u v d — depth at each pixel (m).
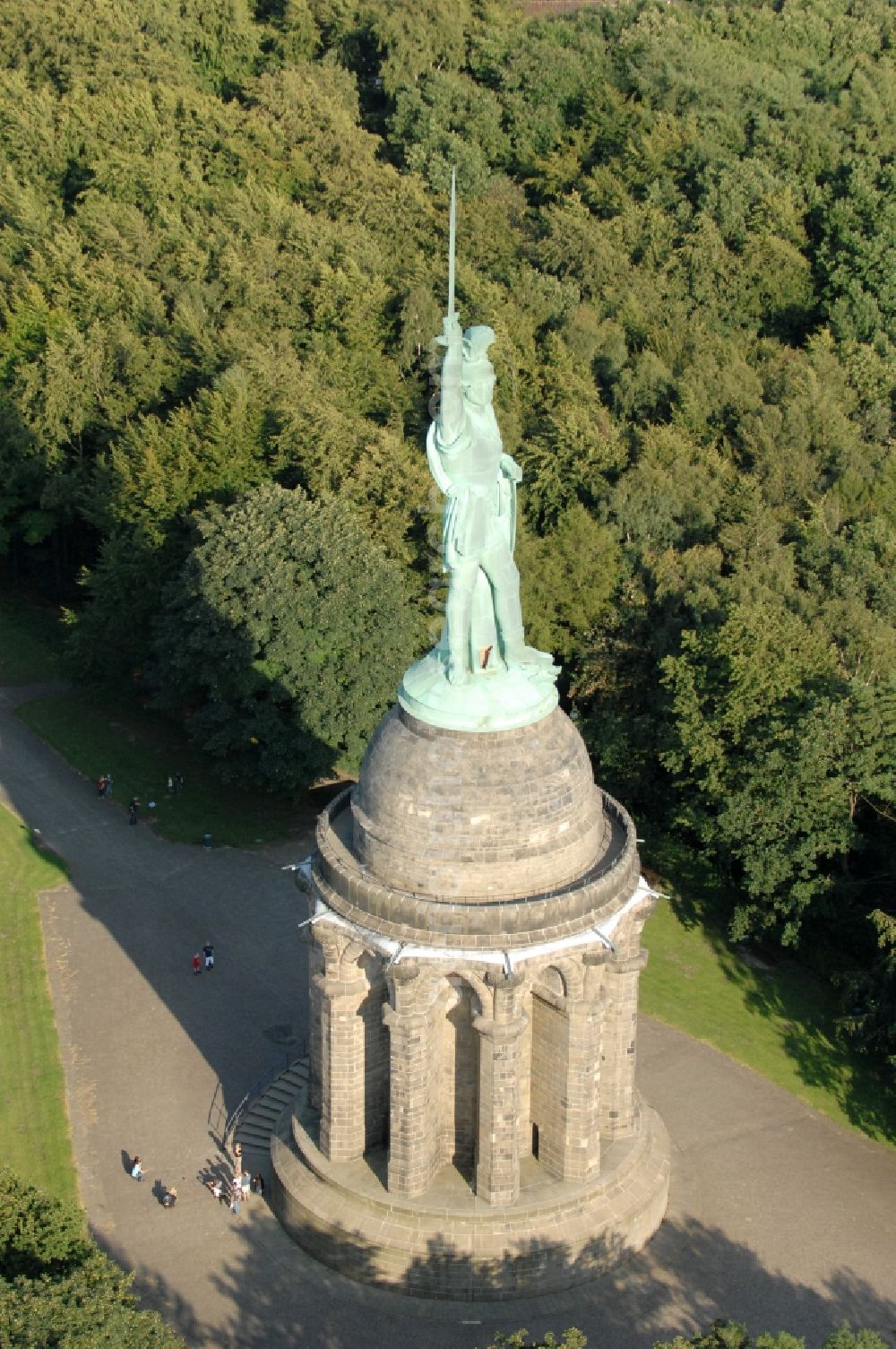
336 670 110.69
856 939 99.06
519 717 65.75
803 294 166.12
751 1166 80.94
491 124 193.62
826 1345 58.06
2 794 118.94
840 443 136.88
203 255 158.62
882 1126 84.75
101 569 127.88
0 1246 64.88
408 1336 68.06
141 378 142.38
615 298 162.62
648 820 112.75
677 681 104.31
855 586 113.50
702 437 142.62
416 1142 68.81
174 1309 70.19
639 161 182.25
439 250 169.62
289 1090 83.62
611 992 71.25
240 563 109.62
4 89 188.38
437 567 119.50
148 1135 82.50
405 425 143.88
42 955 98.56
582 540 121.00
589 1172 70.81
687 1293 71.38
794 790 95.62
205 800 119.06
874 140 182.25
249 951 99.50
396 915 65.38
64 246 158.62
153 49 198.75
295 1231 73.50
